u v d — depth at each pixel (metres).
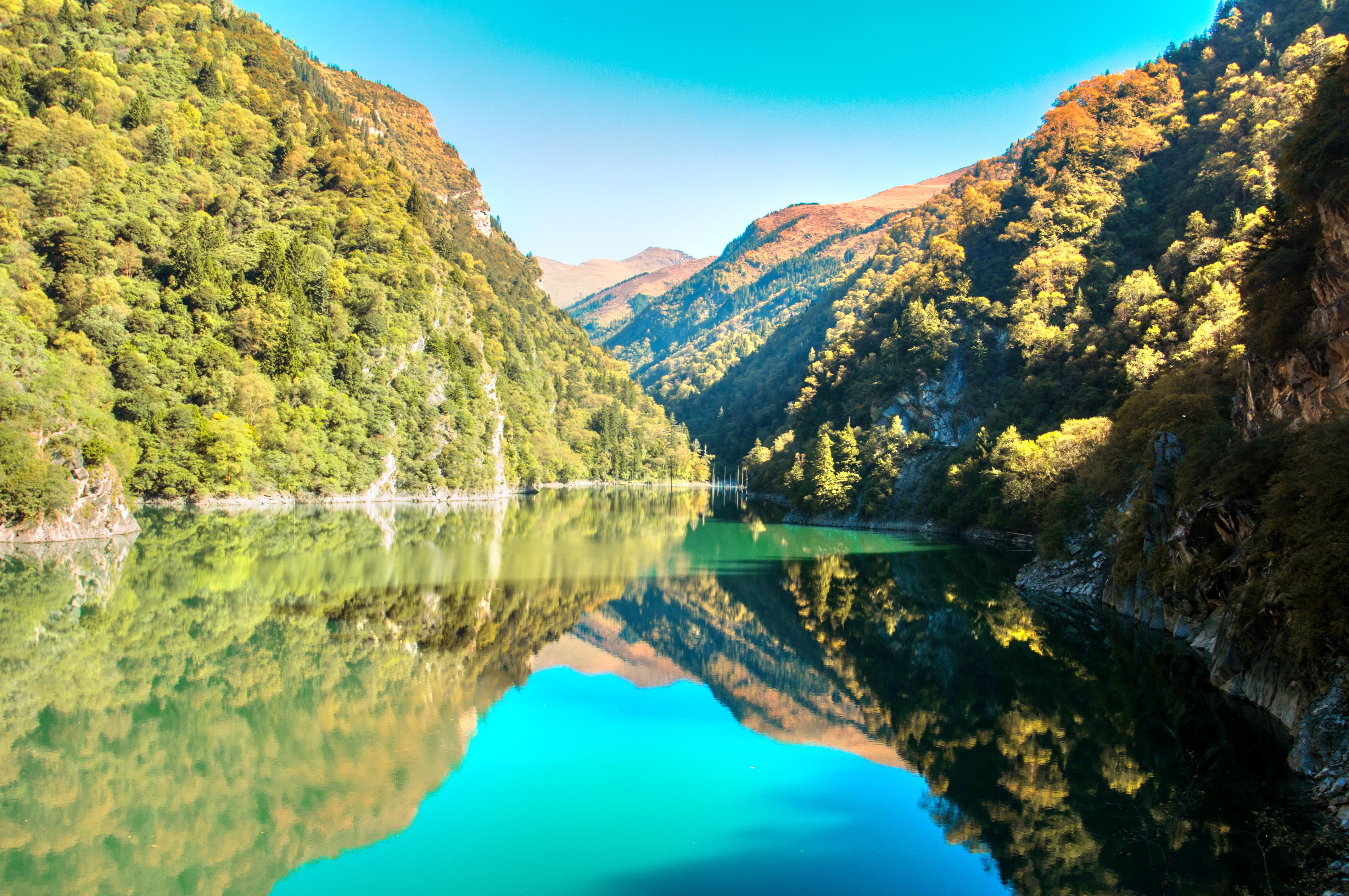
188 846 20.58
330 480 121.12
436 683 35.44
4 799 22.95
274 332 119.19
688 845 21.02
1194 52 167.88
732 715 32.41
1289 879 17.66
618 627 48.78
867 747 28.69
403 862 20.08
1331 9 142.25
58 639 39.41
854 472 120.50
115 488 76.50
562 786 25.11
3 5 145.75
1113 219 130.38
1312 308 40.03
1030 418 103.56
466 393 158.12
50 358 76.12
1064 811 22.55
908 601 56.91
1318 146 38.47
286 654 38.59
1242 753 25.64
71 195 111.62
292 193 164.62
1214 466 39.47
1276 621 27.16
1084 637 43.62
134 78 153.88
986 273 140.38
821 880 19.27
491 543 83.44
